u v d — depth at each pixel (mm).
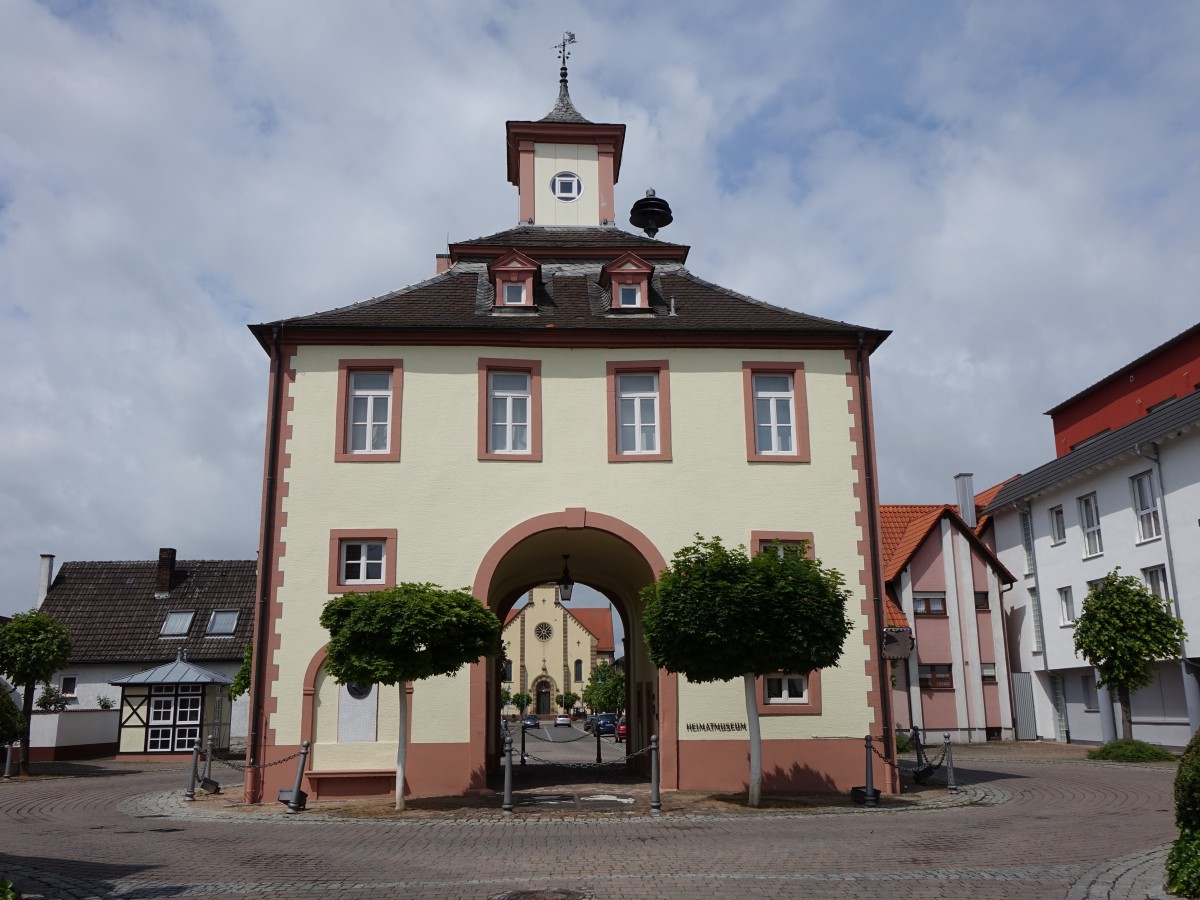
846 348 19859
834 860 10305
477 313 20172
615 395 19391
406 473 18672
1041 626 33219
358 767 17484
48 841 12500
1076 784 18250
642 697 22516
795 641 14898
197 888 9133
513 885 9039
